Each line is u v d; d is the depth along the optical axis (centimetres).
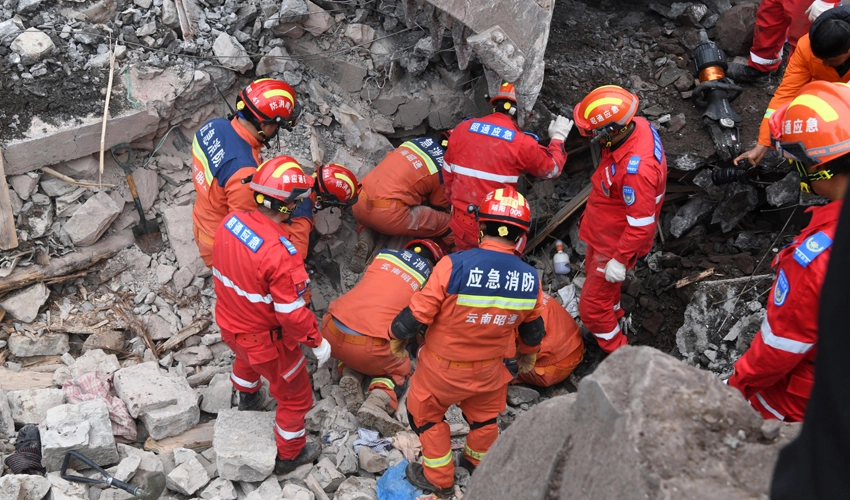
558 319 517
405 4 535
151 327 504
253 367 396
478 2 463
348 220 599
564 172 640
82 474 398
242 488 418
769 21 513
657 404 164
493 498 204
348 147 600
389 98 621
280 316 366
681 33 599
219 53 560
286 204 363
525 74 502
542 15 480
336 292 583
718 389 168
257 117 432
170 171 555
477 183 507
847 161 272
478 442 415
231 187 432
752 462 156
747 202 531
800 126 281
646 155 429
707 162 531
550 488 181
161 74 538
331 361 519
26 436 397
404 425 471
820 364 113
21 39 503
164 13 548
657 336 544
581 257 609
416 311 355
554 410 192
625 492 155
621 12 637
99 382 445
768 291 492
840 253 107
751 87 557
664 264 554
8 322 480
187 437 442
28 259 493
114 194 528
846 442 110
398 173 554
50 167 509
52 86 508
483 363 374
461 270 349
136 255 528
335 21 610
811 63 391
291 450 417
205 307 525
